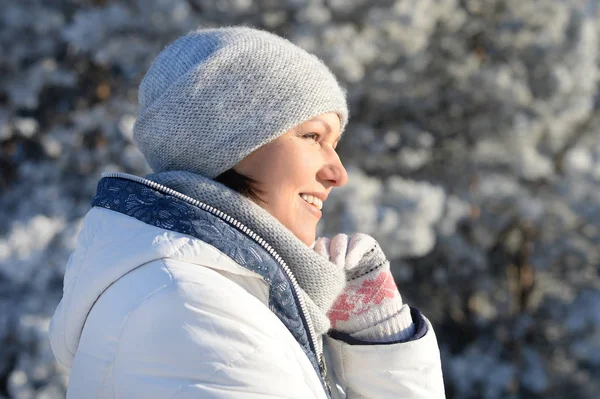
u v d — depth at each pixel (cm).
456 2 732
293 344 101
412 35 641
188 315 92
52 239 560
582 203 699
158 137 110
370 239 130
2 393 601
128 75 732
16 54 714
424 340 122
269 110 107
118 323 94
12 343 589
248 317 96
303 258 109
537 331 769
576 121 739
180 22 634
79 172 704
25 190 720
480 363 710
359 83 683
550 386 743
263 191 111
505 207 724
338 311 126
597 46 744
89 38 624
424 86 720
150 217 101
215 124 107
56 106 774
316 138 114
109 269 98
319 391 102
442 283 761
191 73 107
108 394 94
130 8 658
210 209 104
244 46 108
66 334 106
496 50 744
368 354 121
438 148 758
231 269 100
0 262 523
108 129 666
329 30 603
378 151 714
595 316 714
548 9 718
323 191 116
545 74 711
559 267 784
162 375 91
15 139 775
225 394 89
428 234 545
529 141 710
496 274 800
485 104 727
